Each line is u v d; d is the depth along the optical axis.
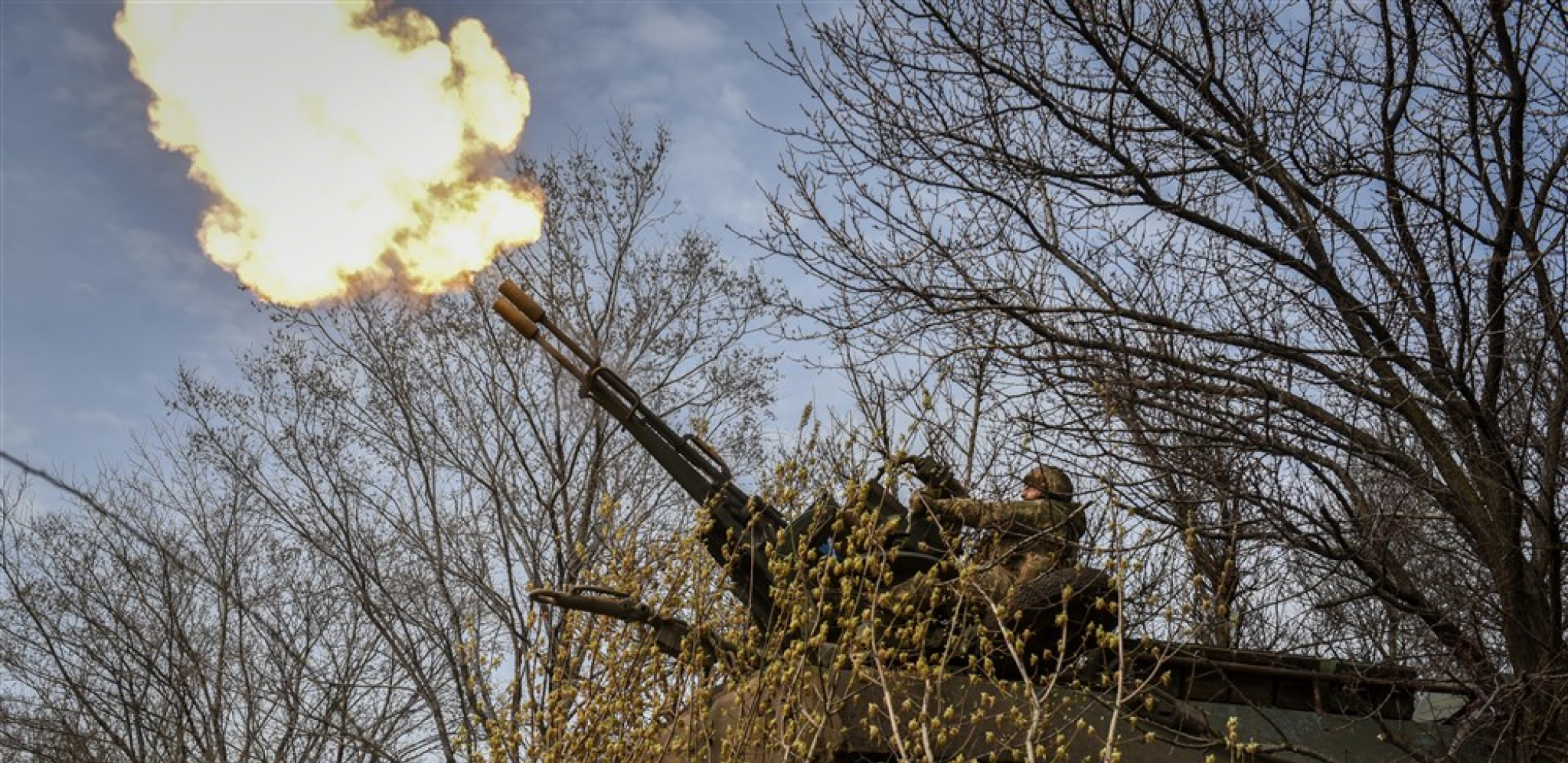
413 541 20.98
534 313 10.07
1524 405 12.12
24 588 21.06
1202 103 12.12
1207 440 11.23
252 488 22.00
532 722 11.14
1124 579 8.32
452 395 21.86
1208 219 11.50
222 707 21.11
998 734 8.70
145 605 21.41
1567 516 11.45
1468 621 11.04
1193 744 8.99
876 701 8.58
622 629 10.62
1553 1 10.91
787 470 9.82
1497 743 9.66
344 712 19.73
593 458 20.44
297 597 21.70
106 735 21.97
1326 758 9.18
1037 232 11.73
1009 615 8.74
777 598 9.02
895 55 12.14
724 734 9.26
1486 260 10.84
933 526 9.40
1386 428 12.16
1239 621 11.50
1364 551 10.94
